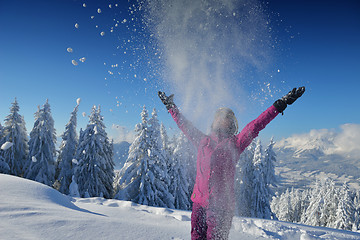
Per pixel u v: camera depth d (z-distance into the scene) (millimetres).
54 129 21688
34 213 2037
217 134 2047
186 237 2186
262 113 2021
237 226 2988
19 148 21312
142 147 14703
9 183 2861
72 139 21688
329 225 26906
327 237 3525
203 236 1881
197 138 2162
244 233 2805
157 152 14969
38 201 2572
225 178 1880
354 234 4250
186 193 16500
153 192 14273
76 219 2051
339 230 4758
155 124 15250
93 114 18250
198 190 1970
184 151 16250
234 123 2107
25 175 19516
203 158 2010
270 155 20172
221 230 1791
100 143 17688
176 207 15992
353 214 24266
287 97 1934
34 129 20125
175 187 16000
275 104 1963
